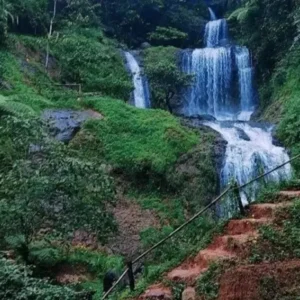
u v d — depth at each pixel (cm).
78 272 1085
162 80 2203
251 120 2198
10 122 1023
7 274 611
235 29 2848
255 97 2423
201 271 669
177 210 1402
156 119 1683
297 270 582
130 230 1319
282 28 2223
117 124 1648
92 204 969
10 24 2198
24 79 1897
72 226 941
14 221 912
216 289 606
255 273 584
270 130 1839
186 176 1477
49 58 2178
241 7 2916
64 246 1146
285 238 677
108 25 2916
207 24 3066
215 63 2567
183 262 742
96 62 2247
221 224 788
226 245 712
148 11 2998
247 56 2505
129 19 2942
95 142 1573
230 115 2455
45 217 938
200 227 957
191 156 1533
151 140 1596
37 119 1062
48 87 1938
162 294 645
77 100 1802
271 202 845
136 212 1398
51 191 917
